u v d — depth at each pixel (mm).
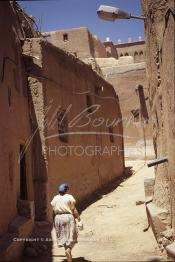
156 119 9961
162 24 8180
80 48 28375
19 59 10859
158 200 9469
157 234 8406
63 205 7621
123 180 19297
